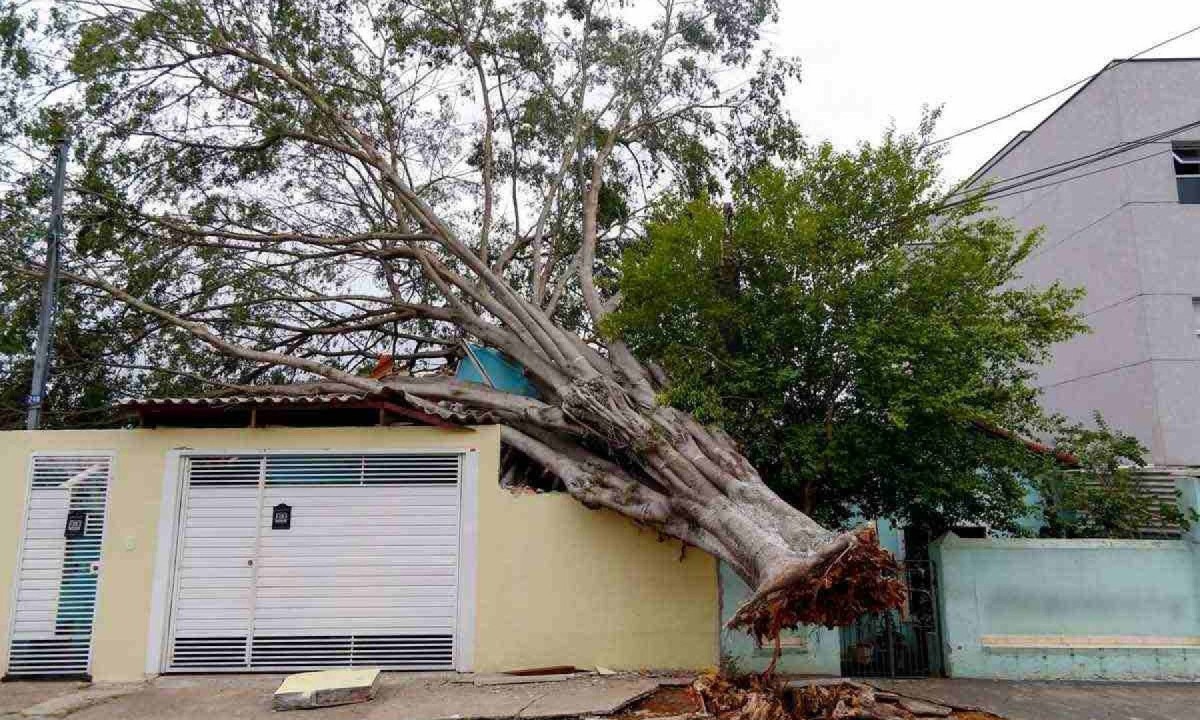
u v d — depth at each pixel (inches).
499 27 636.1
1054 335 422.6
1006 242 438.6
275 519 394.9
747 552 326.6
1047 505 456.8
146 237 569.3
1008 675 394.6
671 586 390.9
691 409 402.6
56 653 380.2
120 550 388.8
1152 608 406.3
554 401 510.3
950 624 398.6
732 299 409.1
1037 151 708.0
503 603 388.5
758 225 390.9
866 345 358.0
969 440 401.4
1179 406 569.3
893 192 413.7
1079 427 498.3
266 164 607.8
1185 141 607.2
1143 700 359.9
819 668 385.4
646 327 425.4
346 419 421.4
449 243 518.3
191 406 392.8
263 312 609.3
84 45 519.2
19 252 531.2
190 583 389.4
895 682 382.0
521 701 329.1
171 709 329.1
